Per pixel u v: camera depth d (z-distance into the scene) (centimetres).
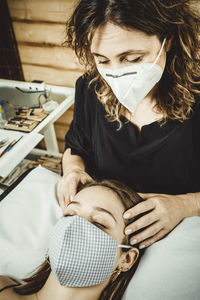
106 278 83
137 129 94
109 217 83
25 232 107
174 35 73
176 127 87
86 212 85
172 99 84
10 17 149
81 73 161
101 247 78
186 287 77
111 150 101
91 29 64
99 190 89
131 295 84
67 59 157
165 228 85
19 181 127
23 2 140
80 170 107
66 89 154
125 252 85
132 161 99
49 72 168
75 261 78
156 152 93
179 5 64
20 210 113
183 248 85
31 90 157
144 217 81
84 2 63
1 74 175
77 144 118
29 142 120
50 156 183
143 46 66
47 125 133
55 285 84
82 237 78
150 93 88
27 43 158
